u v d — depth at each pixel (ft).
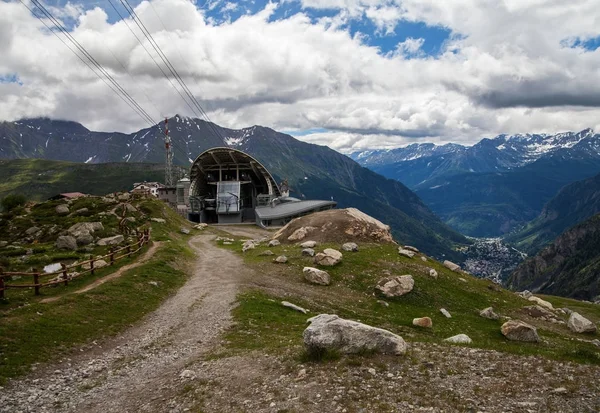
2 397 57.31
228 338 87.71
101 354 78.23
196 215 499.10
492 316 128.57
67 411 55.67
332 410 48.73
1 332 75.20
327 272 152.35
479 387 54.54
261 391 56.13
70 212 261.65
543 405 48.73
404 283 140.46
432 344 78.13
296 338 84.53
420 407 48.73
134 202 309.83
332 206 474.90
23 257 165.48
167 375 68.03
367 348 66.44
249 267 167.32
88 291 110.01
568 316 157.79
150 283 129.80
